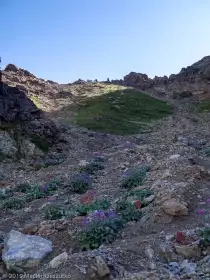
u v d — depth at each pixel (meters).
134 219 13.41
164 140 45.47
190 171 16.92
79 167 27.59
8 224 15.62
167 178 16.97
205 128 54.84
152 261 9.84
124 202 14.96
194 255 10.04
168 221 12.73
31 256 10.40
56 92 85.12
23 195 21.42
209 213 13.16
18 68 92.06
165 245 10.45
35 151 36.34
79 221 13.24
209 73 102.88
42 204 18.64
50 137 40.22
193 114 74.75
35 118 41.47
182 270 9.36
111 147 45.81
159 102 87.00
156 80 112.06
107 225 11.99
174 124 64.50
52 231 12.61
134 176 19.06
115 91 92.94
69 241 11.89
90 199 17.44
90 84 102.19
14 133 36.53
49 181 24.02
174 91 99.12
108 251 10.10
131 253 10.10
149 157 25.88
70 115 67.31
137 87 108.75
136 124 66.06
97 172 25.33
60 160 35.12
